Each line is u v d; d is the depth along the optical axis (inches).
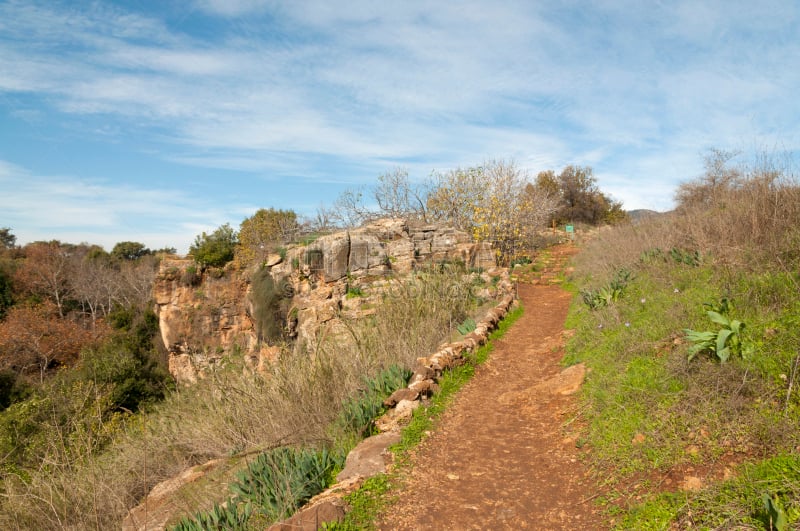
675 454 166.9
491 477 197.5
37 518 272.4
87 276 1980.8
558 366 331.9
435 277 554.3
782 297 218.2
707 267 323.9
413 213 1101.7
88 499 273.3
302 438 268.7
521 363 360.2
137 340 1187.9
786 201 292.8
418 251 732.7
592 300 415.2
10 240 2620.6
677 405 185.9
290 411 303.4
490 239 941.8
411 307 462.6
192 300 1016.9
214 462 326.6
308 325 653.9
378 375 311.7
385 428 252.2
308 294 709.3
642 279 398.3
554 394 275.0
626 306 349.7
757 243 286.8
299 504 190.2
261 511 191.8
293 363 356.5
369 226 792.3
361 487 187.8
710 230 370.0
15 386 1007.6
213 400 408.5
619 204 1652.3
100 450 391.5
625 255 532.1
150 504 290.5
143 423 453.7
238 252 1065.5
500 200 979.3
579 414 236.2
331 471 215.2
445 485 192.4
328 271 695.1
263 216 1349.7
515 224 962.7
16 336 1237.7
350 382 322.3
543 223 1178.6
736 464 149.3
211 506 225.1
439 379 311.6
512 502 176.9
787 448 143.4
